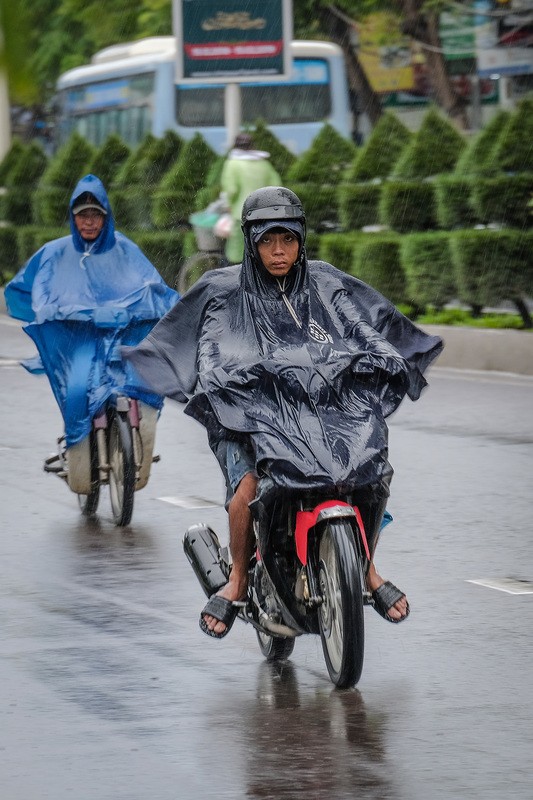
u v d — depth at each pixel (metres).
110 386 18.55
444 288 38.00
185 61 47.47
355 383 11.30
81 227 19.34
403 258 38.69
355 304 11.94
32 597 14.98
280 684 11.77
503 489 20.91
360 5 62.53
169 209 50.31
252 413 11.00
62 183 55.62
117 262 19.45
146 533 18.38
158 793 9.04
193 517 19.33
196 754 9.88
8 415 28.84
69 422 18.64
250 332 11.54
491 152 37.31
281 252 11.41
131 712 10.95
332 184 45.84
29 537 18.19
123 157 55.22
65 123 61.94
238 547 11.60
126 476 18.28
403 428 26.59
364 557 11.23
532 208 36.34
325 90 58.28
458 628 13.55
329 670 11.55
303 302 11.62
